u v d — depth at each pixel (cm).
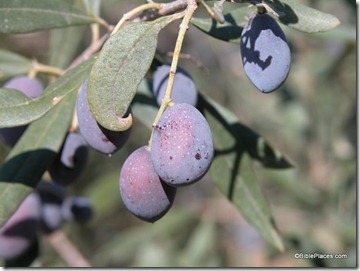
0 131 26
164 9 20
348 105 48
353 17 41
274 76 19
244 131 27
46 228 32
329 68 47
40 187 32
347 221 46
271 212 27
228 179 27
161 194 19
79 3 28
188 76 23
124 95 18
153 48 19
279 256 48
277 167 27
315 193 46
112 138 19
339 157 48
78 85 20
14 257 30
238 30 22
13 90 20
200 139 18
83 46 46
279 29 20
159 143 18
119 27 20
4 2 24
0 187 23
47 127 24
